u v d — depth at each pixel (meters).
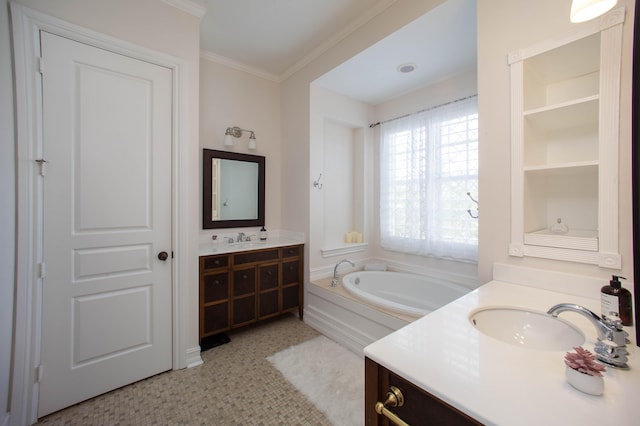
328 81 2.74
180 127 1.92
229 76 2.82
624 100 1.07
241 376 1.88
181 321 1.94
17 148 1.39
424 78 2.68
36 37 1.45
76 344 1.59
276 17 2.15
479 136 1.50
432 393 0.61
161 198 1.87
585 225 1.41
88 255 1.62
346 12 2.11
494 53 1.43
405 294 2.85
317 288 2.68
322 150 2.91
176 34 1.90
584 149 1.41
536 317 1.07
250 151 2.96
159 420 1.48
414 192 2.94
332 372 1.94
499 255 1.44
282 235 3.18
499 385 0.62
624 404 0.56
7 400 1.37
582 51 1.24
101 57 1.65
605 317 0.81
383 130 3.26
